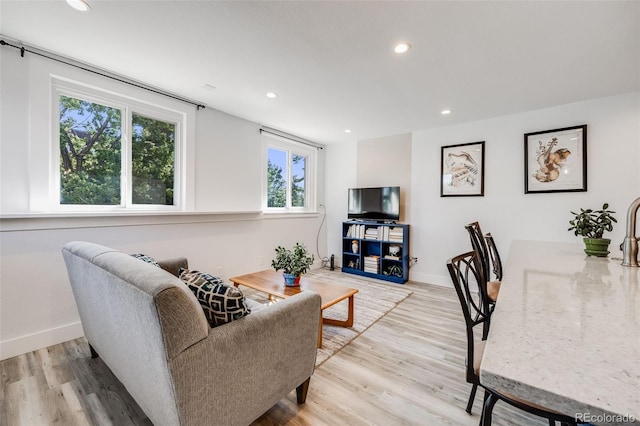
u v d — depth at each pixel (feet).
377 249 14.75
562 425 2.82
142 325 3.31
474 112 10.82
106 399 5.08
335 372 6.07
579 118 9.73
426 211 13.24
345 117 11.59
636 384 1.40
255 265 12.50
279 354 4.42
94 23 5.82
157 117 9.29
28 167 6.73
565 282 3.66
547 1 4.96
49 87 6.99
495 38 6.08
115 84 8.05
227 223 11.27
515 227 11.02
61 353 6.61
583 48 6.41
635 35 5.89
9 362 6.22
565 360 1.65
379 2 5.07
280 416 4.79
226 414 3.71
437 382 5.73
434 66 7.33
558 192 10.11
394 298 10.88
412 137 13.70
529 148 10.66
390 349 7.03
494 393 3.10
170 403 3.26
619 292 3.16
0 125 6.38
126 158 8.61
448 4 5.09
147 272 3.49
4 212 6.45
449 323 8.59
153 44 6.56
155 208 9.32
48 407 4.87
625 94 9.00
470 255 4.93
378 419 4.73
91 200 8.01
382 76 7.93
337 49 6.63
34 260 6.72
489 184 11.59
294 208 15.34
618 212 9.13
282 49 6.68
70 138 7.61
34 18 5.67
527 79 8.02
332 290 7.99
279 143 14.15
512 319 2.32
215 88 8.92
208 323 3.79
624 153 9.04
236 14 5.47
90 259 4.48
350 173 15.94
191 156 9.98
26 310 6.63
